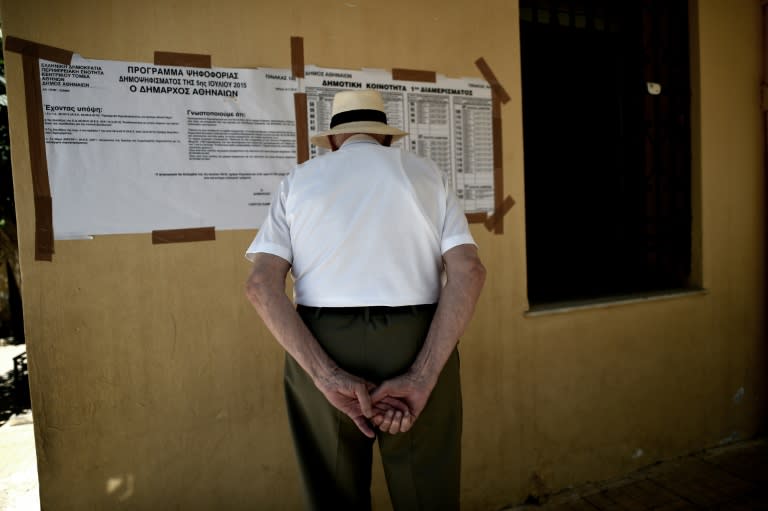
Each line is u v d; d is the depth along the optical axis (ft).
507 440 9.20
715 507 9.07
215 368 7.46
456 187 8.72
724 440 11.42
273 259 4.73
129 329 7.06
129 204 6.98
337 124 5.45
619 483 9.98
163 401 7.25
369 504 5.34
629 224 11.51
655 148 11.36
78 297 6.83
